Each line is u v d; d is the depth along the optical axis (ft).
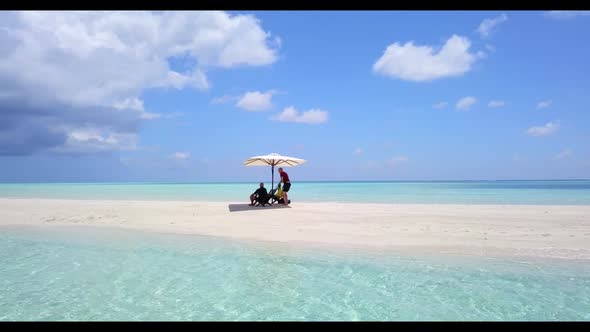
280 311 15.48
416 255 24.41
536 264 22.02
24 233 33.86
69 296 17.26
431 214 45.65
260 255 24.77
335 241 28.81
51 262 23.45
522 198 85.97
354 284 18.86
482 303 16.19
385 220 40.14
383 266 21.98
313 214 46.26
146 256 24.82
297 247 26.99
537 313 15.03
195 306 16.05
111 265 22.66
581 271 20.59
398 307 15.83
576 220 39.04
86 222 40.50
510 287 18.17
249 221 39.88
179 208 55.67
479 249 25.85
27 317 14.85
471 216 43.24
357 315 15.02
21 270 21.61
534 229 33.45
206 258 24.17
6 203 68.95
